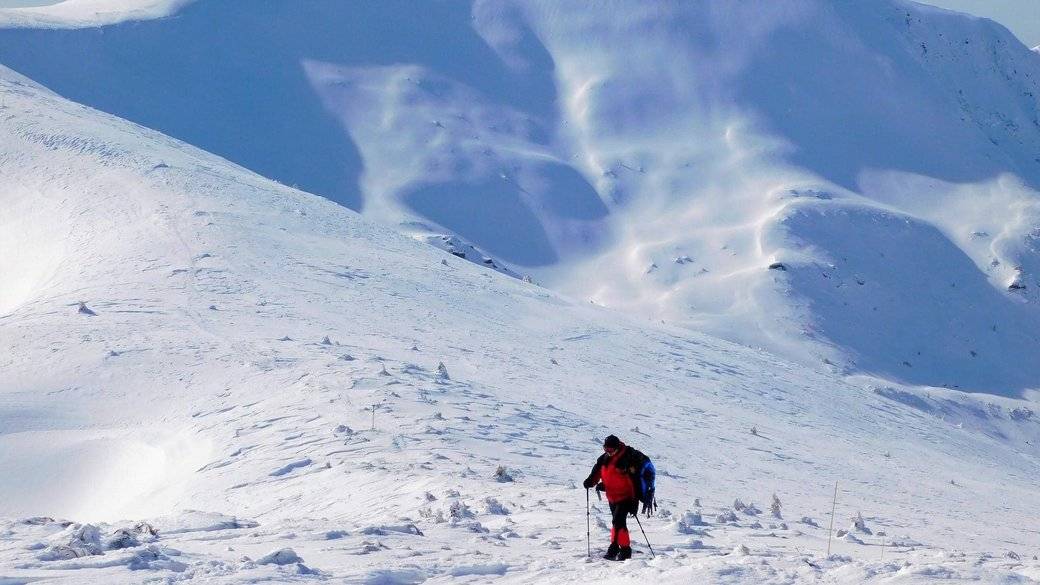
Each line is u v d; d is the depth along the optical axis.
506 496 17.22
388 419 26.44
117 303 42.75
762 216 188.25
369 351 37.59
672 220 196.12
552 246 192.50
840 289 158.50
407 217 195.62
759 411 43.75
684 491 22.66
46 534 11.19
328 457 22.06
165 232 56.44
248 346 36.22
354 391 29.88
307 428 25.23
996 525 25.67
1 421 28.30
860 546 14.98
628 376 44.78
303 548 10.98
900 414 54.53
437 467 20.41
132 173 67.88
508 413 29.95
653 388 42.97
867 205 189.75
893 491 30.64
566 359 45.81
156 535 11.84
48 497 24.48
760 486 26.33
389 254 63.03
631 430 31.78
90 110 90.50
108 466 25.55
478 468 20.95
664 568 9.00
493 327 50.38
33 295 46.56
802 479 29.36
